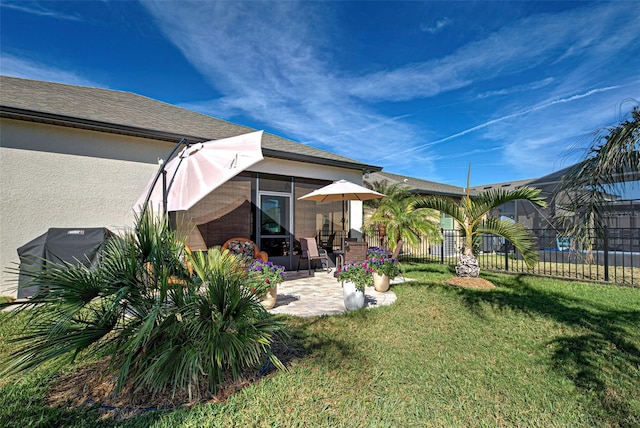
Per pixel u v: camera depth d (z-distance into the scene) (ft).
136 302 10.52
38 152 23.79
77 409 9.71
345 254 32.89
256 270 20.65
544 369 12.65
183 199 15.98
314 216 38.14
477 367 12.83
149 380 9.75
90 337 9.59
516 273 34.55
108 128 25.09
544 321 18.16
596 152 10.32
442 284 28.27
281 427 9.15
